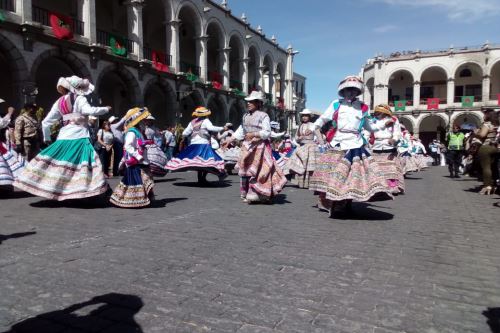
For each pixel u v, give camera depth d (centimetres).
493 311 246
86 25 1706
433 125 4438
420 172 1844
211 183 1028
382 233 457
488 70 4034
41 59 1499
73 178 595
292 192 857
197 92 2533
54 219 505
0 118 752
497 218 573
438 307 251
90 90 625
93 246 379
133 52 2014
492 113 911
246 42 3142
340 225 499
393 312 243
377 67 4431
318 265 331
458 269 328
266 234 441
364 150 530
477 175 988
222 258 346
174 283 286
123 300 255
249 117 679
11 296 260
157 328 219
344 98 537
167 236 424
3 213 541
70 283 283
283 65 3922
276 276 303
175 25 2297
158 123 2794
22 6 1409
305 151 919
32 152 963
